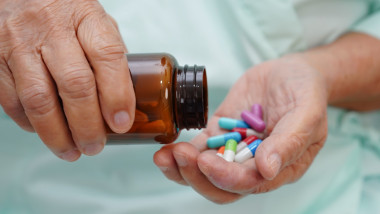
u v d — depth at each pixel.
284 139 0.35
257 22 0.48
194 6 0.48
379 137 0.51
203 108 0.35
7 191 0.49
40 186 0.49
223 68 0.48
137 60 0.35
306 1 0.48
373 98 0.50
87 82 0.33
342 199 0.49
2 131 0.48
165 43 0.48
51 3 0.34
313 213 0.49
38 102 0.33
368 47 0.49
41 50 0.34
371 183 0.51
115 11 0.48
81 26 0.34
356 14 0.50
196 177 0.36
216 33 0.49
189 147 0.36
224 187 0.35
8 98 0.35
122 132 0.34
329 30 0.50
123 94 0.33
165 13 0.48
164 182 0.49
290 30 0.48
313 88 0.39
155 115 0.35
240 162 0.38
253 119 0.41
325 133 0.39
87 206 0.48
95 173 0.49
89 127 0.34
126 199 0.48
